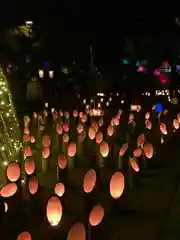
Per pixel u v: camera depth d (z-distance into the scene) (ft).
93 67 95.76
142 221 19.38
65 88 96.89
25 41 98.02
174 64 114.83
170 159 31.99
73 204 21.54
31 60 98.43
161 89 95.96
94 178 19.19
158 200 22.49
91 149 34.99
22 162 27.07
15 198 20.33
